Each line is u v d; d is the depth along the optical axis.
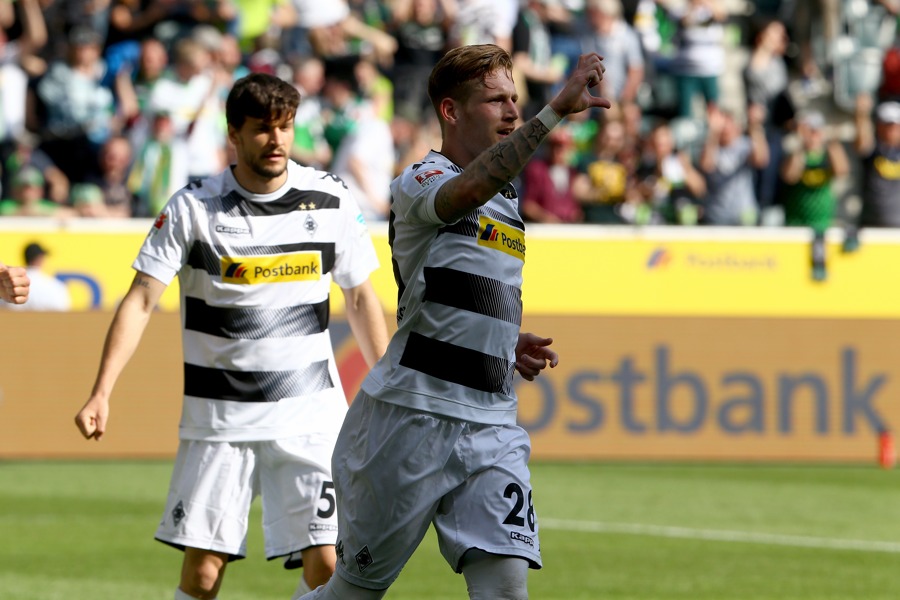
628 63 50.84
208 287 16.30
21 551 25.27
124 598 21.20
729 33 56.22
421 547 26.62
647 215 46.69
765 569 24.41
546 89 50.16
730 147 48.00
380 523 12.81
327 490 16.28
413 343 12.77
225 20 48.25
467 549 12.52
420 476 12.62
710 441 40.00
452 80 12.88
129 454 38.16
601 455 39.62
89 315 38.16
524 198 45.41
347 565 13.09
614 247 43.19
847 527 29.39
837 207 53.06
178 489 16.48
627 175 46.78
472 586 12.55
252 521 29.39
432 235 12.65
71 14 48.38
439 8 49.62
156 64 45.91
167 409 38.38
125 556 24.91
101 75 46.81
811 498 33.53
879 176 48.78
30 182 43.59
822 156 48.66
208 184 16.47
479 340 12.64
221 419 16.31
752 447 40.06
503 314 12.72
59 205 44.47
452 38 49.41
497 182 11.61
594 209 46.12
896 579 23.58
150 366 38.28
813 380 40.34
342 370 38.12
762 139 48.81
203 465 16.38
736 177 47.88
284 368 16.38
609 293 43.16
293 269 16.42
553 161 45.56
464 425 12.66
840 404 40.38
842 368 40.41
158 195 43.66
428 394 12.63
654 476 37.09
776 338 40.22
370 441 12.86
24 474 35.69
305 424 16.39
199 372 16.42
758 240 43.78
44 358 37.97
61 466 37.34
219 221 16.23
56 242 40.38
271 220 16.41
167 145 43.69
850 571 24.30
